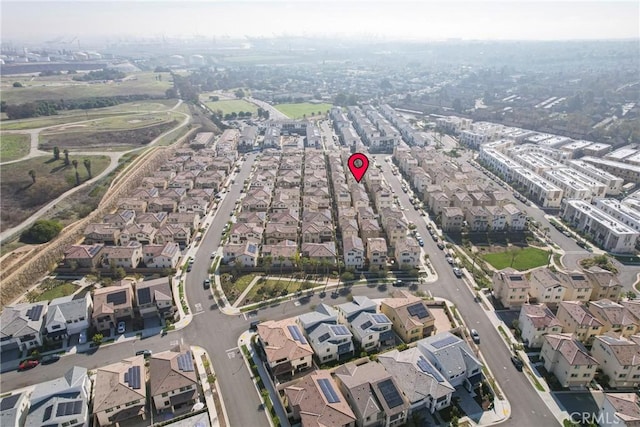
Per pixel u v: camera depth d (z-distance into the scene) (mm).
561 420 84062
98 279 130125
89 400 86250
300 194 194500
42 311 106938
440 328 109562
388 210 165875
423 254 146750
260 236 150500
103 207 173125
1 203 166875
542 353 99250
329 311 108312
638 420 76875
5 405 79125
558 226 169500
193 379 86750
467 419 83938
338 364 97312
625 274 137000
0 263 129250
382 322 103688
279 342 96562
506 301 118000
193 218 161625
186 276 131750
